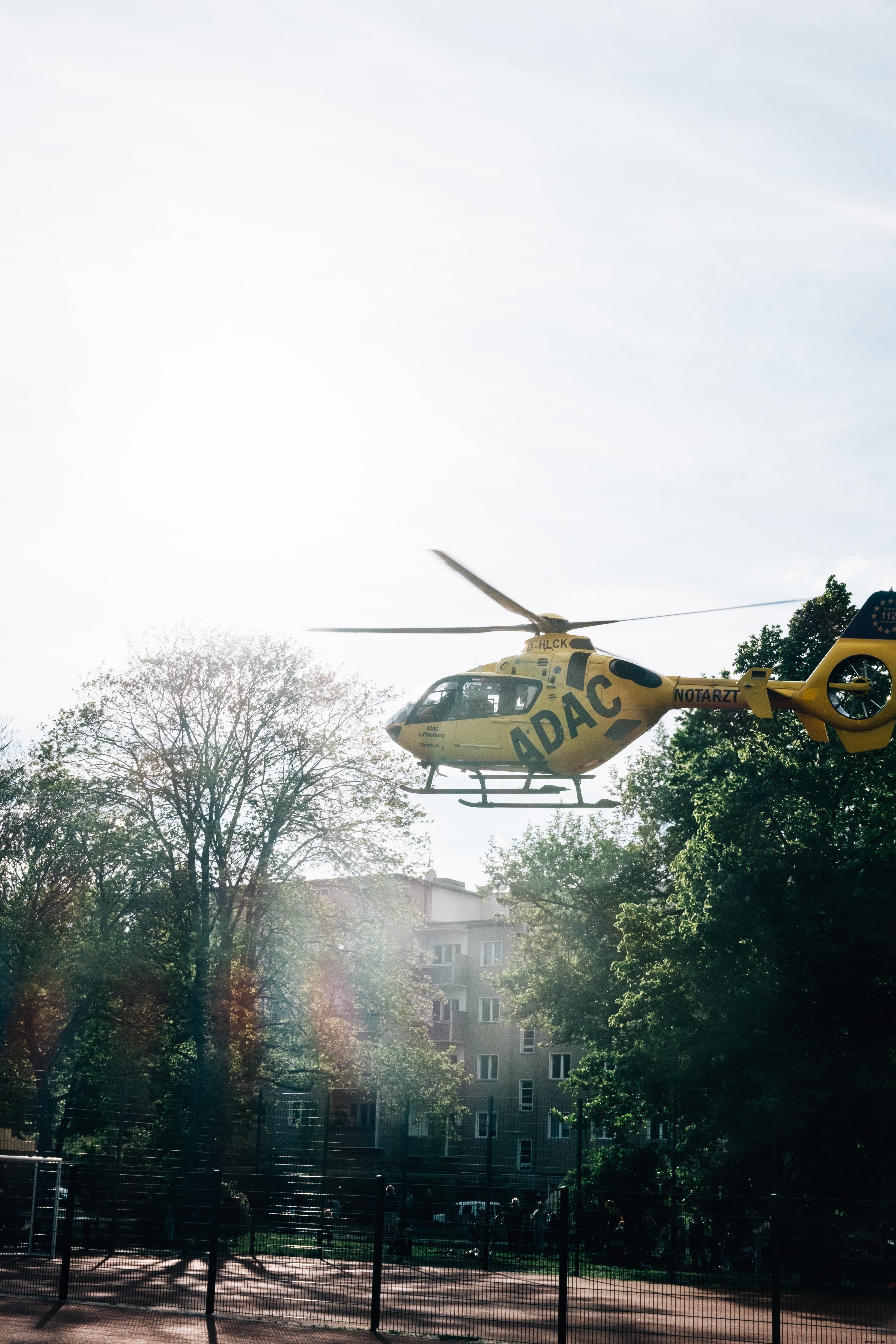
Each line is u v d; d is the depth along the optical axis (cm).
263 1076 4319
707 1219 2420
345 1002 4525
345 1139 5062
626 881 5300
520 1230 2545
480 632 2486
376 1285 1703
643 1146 4528
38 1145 3931
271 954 4378
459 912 9181
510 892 5688
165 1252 2536
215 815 4247
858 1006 3284
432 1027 7806
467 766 2462
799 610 4197
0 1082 4003
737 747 3984
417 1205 3419
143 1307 1830
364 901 4519
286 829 4378
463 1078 4700
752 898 3238
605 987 5191
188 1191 2511
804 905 3203
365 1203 3416
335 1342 1584
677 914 4288
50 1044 4159
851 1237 2241
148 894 4175
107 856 4125
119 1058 4153
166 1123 3947
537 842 5669
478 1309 1805
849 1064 3197
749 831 3397
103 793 4238
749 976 3209
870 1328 1598
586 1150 4638
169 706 4359
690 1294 1717
